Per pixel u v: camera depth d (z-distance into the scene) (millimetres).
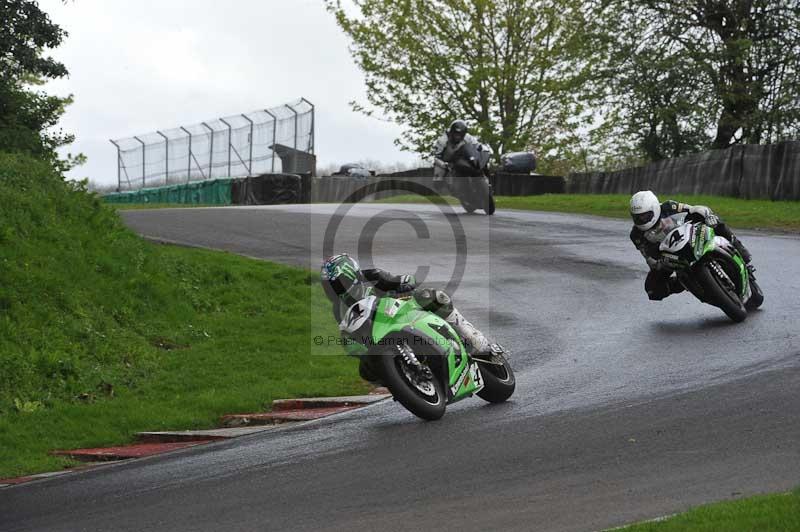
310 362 35969
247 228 68625
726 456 19672
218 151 129500
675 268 34250
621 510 17016
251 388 32562
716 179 89188
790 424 21531
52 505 21109
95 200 50562
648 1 119688
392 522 17359
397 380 24375
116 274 42938
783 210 71812
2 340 33906
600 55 125188
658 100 122000
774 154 81312
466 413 25812
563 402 25781
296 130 117000
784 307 35719
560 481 18953
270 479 21141
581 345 33281
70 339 36094
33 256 40094
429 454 21844
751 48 115500
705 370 27625
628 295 41562
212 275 47531
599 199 94375
